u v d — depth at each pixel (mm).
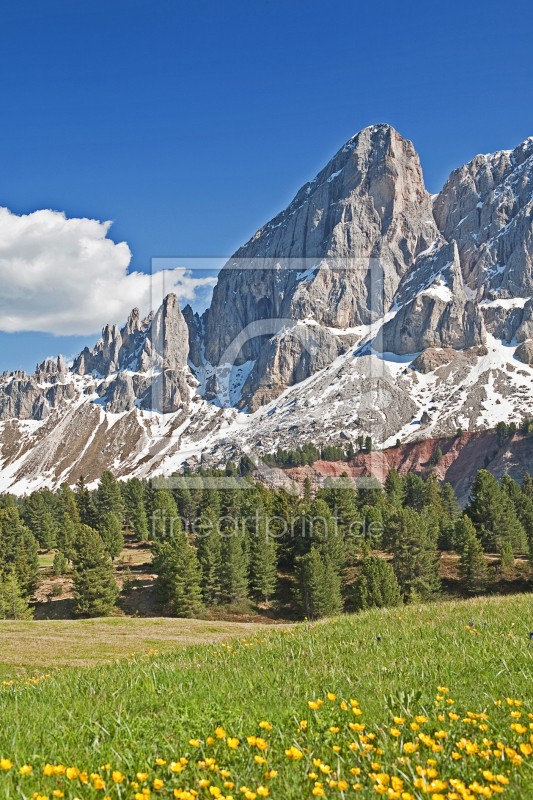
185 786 4273
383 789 3920
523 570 69938
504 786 4051
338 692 6426
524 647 8242
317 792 3832
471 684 6520
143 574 82312
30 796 4055
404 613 14469
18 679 10492
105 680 8375
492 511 79000
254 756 4543
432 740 4773
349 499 75500
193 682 7484
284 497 71062
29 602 75375
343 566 68750
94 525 111938
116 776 4113
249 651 10516
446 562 76125
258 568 69625
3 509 110938
